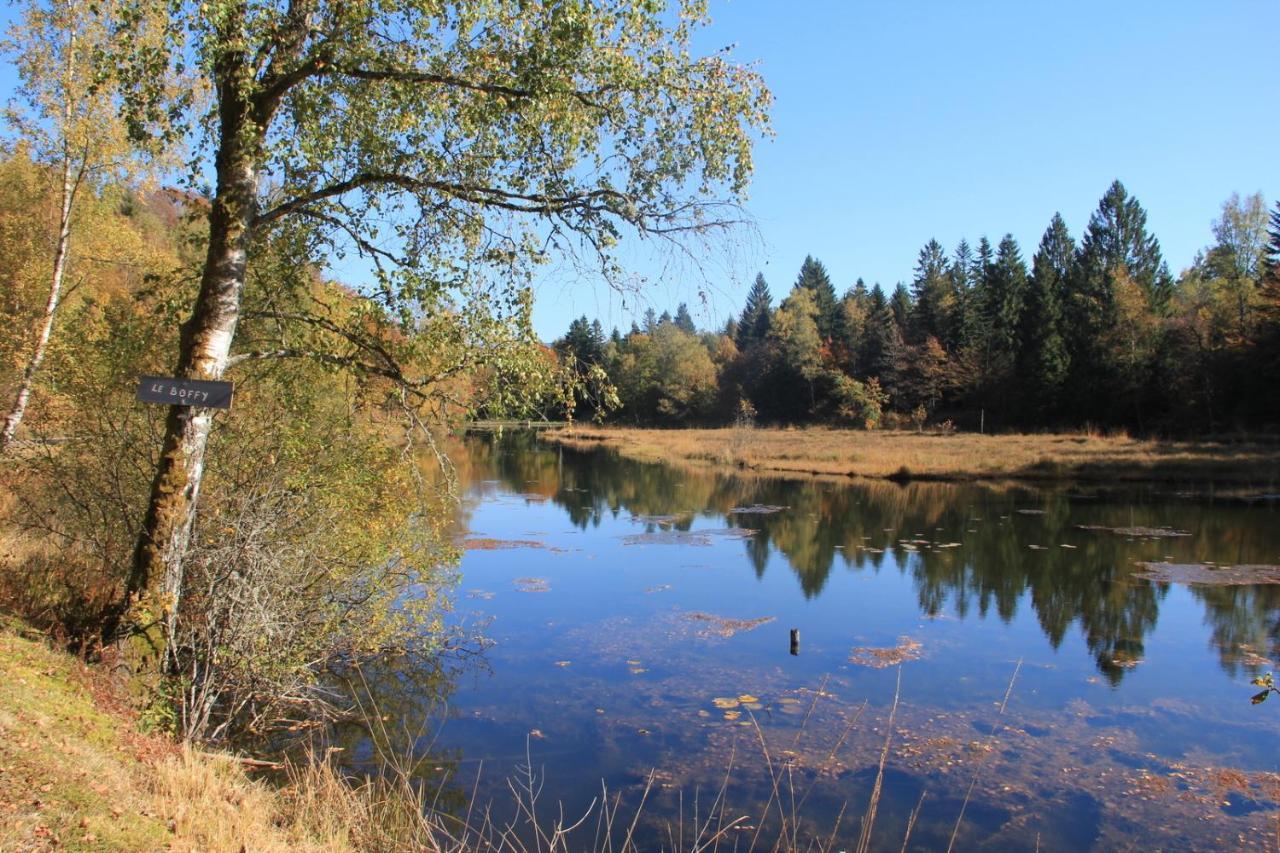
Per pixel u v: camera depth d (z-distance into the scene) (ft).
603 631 42.24
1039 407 187.42
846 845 21.36
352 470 30.35
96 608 24.67
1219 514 79.15
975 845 21.53
